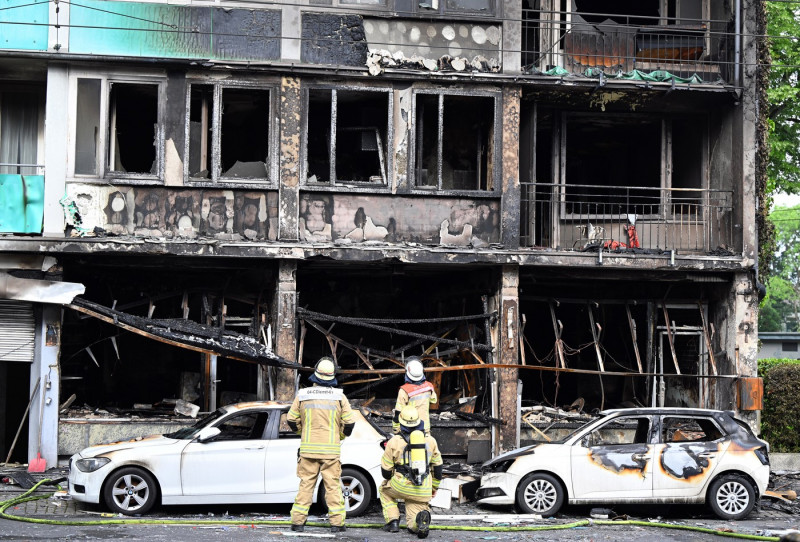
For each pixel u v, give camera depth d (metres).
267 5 16.17
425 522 10.48
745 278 17.25
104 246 15.39
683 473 12.62
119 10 15.77
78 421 15.69
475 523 12.05
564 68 17.94
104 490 11.84
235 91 16.17
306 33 16.25
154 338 15.20
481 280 17.53
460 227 16.59
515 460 12.77
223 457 11.97
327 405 10.57
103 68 15.66
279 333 15.88
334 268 17.89
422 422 10.70
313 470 10.51
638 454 12.68
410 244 16.33
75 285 15.21
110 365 18.30
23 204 15.45
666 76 17.00
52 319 15.60
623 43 18.27
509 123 16.69
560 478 12.59
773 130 26.25
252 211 16.00
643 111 18.22
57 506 12.40
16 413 17.98
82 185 15.55
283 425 12.94
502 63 16.69
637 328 18.95
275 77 16.08
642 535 11.20
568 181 19.33
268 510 12.72
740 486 12.69
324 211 16.23
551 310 18.02
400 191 16.39
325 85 16.22
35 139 16.80
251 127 17.02
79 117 15.62
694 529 11.55
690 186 18.47
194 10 15.98
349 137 17.12
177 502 11.84
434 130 17.42
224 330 15.71
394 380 19.27
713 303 18.06
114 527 10.88
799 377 18.12
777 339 38.47
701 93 17.17
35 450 15.43
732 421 13.09
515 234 16.59
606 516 12.69
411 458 10.52
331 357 17.64
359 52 16.33
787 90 25.11
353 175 17.31
